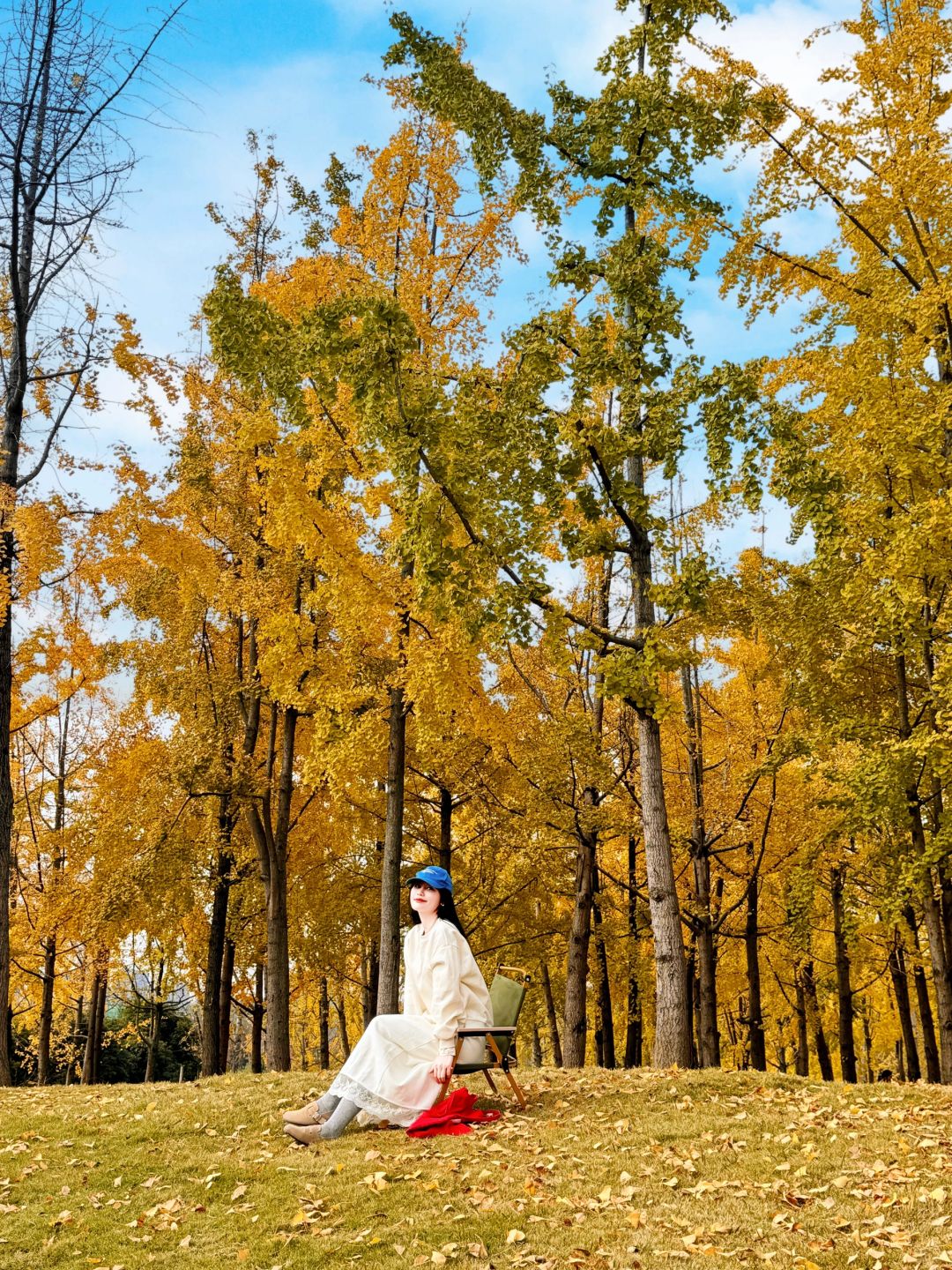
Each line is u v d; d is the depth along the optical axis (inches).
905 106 341.7
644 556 332.8
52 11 343.6
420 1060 196.9
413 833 571.8
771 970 704.4
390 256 409.4
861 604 359.3
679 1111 208.8
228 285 330.3
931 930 378.9
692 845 542.6
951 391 327.0
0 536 415.5
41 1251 147.8
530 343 310.3
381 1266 132.6
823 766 406.0
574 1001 506.3
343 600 374.9
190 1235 150.1
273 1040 464.1
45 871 626.2
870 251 369.7
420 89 349.7
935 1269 122.2
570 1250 132.8
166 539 459.8
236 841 526.0
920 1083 252.8
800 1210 145.6
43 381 430.0
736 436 299.9
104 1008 731.4
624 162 333.7
